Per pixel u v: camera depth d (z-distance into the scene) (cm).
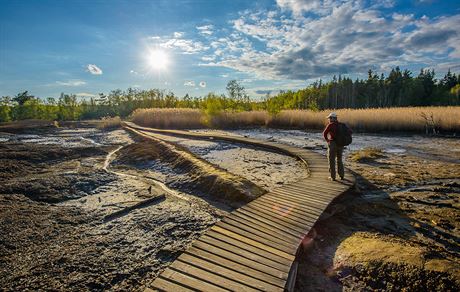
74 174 1225
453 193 823
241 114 3117
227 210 798
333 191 782
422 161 1240
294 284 420
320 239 582
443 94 6769
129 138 2611
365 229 630
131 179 1194
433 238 570
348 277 458
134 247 592
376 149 1474
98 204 870
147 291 350
